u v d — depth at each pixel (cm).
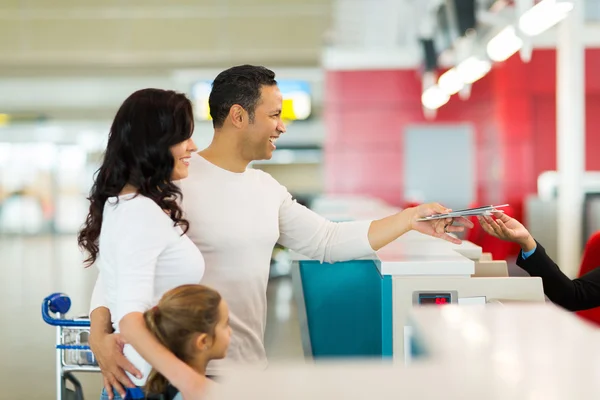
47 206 1859
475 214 224
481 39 752
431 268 230
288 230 240
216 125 225
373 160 1463
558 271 249
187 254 187
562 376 73
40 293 852
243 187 221
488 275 254
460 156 1441
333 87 1451
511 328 96
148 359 167
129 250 178
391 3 1202
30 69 1483
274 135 225
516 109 1409
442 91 955
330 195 1462
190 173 220
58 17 1356
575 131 962
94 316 195
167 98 186
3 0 1351
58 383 251
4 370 503
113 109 1666
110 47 1366
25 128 1725
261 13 1360
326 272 288
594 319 293
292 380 73
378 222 239
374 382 72
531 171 1414
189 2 1357
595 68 1357
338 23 1357
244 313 220
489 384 71
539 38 1380
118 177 183
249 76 220
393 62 1436
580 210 957
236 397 68
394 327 229
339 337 289
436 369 77
